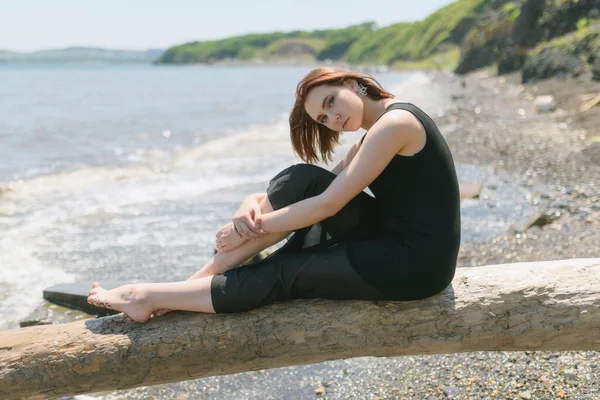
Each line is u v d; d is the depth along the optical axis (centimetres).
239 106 3106
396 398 341
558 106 1582
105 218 770
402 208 259
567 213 697
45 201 864
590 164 941
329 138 293
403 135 247
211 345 264
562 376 335
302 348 267
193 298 263
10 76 9344
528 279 270
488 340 265
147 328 268
